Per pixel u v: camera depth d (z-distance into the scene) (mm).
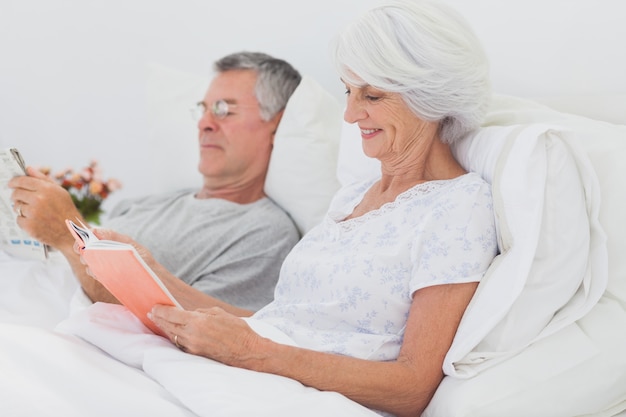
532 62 1781
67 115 2742
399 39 1307
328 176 1916
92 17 2605
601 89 1684
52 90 2740
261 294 1864
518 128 1312
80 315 1313
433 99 1323
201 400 1100
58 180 2418
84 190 2439
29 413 1017
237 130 2047
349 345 1297
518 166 1269
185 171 2217
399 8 1318
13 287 1642
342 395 1147
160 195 2172
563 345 1228
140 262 1144
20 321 1536
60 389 1076
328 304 1355
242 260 1867
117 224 2014
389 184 1473
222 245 1903
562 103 1635
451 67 1303
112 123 2672
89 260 1223
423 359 1229
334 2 2123
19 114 2818
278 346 1206
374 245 1378
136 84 2590
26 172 1617
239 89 2051
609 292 1281
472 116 1366
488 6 1829
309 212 1937
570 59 1721
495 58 1840
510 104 1574
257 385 1133
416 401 1228
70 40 2660
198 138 2135
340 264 1374
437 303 1257
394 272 1325
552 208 1251
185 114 2209
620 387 1204
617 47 1646
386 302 1325
